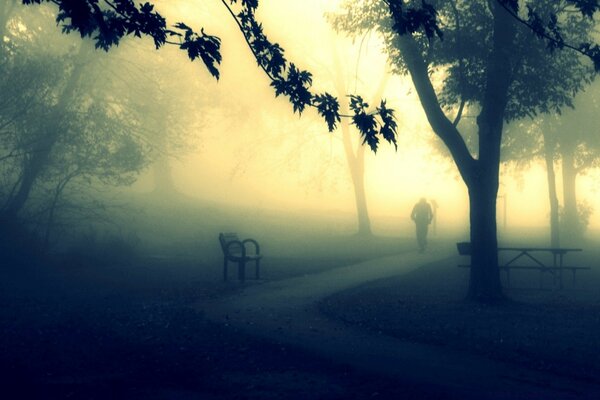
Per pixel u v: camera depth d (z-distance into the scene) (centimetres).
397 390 753
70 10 897
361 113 1005
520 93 1641
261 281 1828
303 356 923
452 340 1043
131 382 807
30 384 796
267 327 1133
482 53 1580
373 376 813
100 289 1647
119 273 1973
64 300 1452
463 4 1650
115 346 991
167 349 971
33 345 989
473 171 1512
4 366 870
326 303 1416
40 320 1181
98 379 820
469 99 1672
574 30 1630
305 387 771
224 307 1355
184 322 1169
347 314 1284
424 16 1109
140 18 965
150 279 1858
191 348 978
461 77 1591
